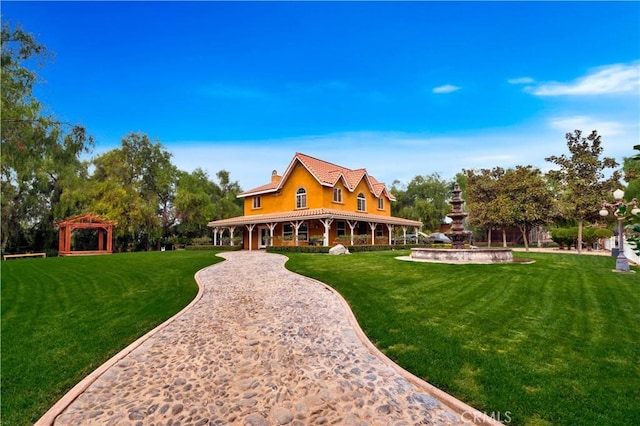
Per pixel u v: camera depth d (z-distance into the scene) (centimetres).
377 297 836
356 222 2597
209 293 966
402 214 4544
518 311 685
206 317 738
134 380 459
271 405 392
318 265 1439
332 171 2783
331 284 1022
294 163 2753
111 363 511
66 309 813
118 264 1666
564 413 344
